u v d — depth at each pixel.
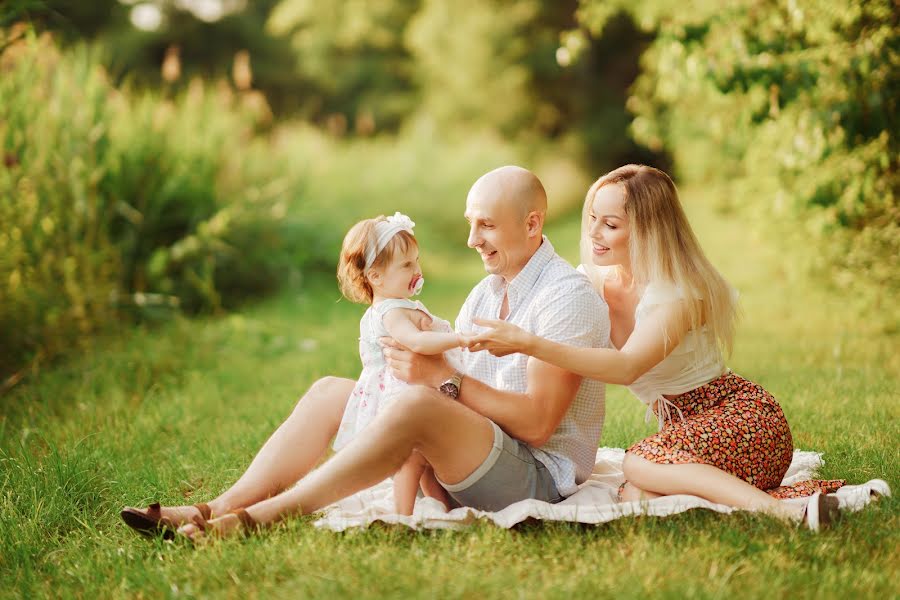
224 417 6.25
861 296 8.84
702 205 19.16
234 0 36.69
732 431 3.82
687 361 3.94
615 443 5.38
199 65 35.09
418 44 33.28
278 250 11.74
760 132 9.00
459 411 3.57
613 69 32.22
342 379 4.06
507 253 3.88
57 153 8.59
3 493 4.35
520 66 31.91
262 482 3.82
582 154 30.69
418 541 3.51
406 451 3.54
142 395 6.75
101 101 9.53
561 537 3.48
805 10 7.29
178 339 8.28
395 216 3.99
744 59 7.40
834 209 8.24
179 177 10.19
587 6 9.90
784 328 8.88
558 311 3.77
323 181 15.42
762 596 2.98
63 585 3.41
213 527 3.49
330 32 35.53
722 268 13.16
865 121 7.12
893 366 6.95
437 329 3.89
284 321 9.96
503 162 21.12
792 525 3.49
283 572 3.26
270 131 14.24
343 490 3.54
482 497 3.72
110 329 8.15
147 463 4.96
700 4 7.98
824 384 6.41
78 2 32.44
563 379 3.68
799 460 4.68
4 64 8.09
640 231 3.88
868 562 3.25
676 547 3.37
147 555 3.61
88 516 4.18
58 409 6.27
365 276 3.91
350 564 3.26
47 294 7.55
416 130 21.00
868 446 4.86
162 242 10.16
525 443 3.84
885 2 7.08
